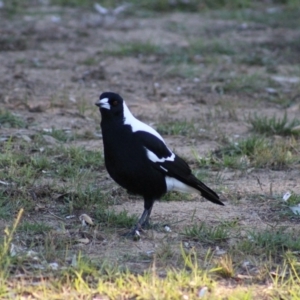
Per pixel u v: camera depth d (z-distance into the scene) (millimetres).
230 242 10945
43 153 14797
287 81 22562
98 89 20922
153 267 9406
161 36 28312
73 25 29656
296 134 17094
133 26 30000
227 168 14688
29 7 33000
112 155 11000
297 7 34125
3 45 25625
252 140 15633
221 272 9805
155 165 10992
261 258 10352
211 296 9062
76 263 9727
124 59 24625
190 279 9453
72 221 11633
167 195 12867
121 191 13016
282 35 28953
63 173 13727
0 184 12859
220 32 29328
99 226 11414
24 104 18625
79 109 18203
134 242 10867
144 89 21188
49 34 27734
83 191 12727
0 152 14727
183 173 11258
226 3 34375
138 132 10945
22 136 15781
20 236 10758
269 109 19750
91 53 25266
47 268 9633
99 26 29750
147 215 11336
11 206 11922
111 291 9109
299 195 13164
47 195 12555
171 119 18125
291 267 10031
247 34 29109
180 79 22406
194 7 33750
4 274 9336
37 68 22906
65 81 21578
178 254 10406
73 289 9203
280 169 14773
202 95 20797
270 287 9523
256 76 22469
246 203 12797
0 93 19766
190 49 25844
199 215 12125
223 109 19125
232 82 21625
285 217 12180
